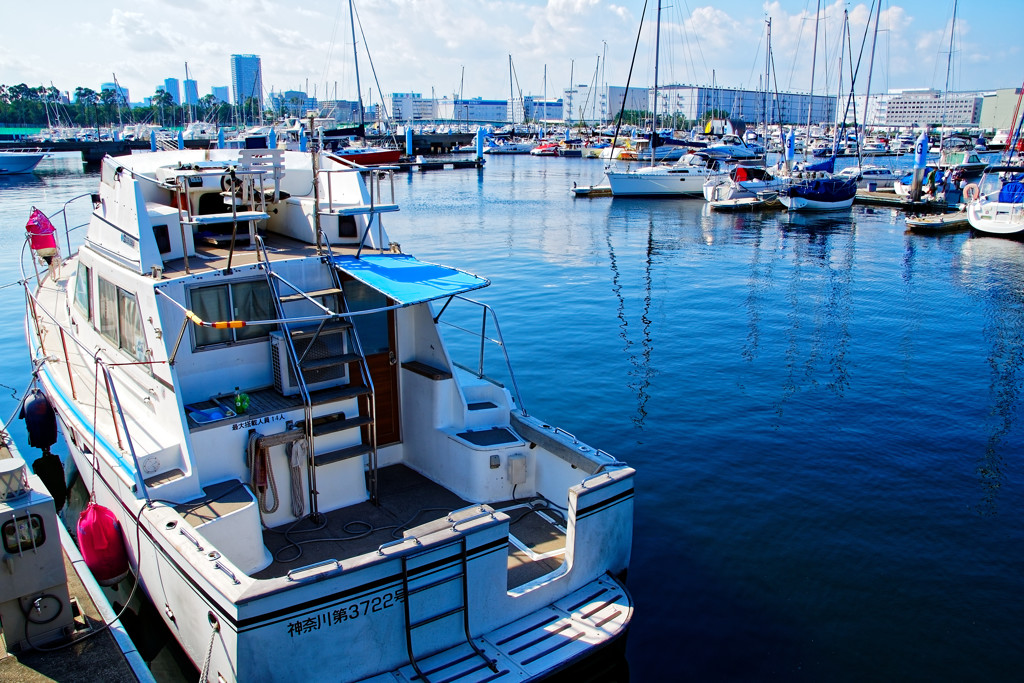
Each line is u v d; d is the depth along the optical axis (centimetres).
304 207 796
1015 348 1644
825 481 995
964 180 5181
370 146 8006
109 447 666
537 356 1564
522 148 10600
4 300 1886
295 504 679
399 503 725
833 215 4288
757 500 943
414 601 528
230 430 638
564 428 1175
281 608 478
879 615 722
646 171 4956
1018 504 936
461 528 539
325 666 505
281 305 680
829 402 1297
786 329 1803
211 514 584
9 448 780
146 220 669
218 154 970
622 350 1611
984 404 1291
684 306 2039
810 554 823
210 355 668
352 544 651
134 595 690
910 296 2195
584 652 555
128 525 636
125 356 721
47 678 564
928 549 834
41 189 4541
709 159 5369
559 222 3812
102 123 14375
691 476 1009
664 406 1273
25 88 16000
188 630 557
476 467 725
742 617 718
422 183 5988
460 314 1922
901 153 9875
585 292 2197
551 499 741
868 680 637
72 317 909
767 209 4500
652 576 781
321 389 698
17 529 569
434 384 754
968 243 3278
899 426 1188
